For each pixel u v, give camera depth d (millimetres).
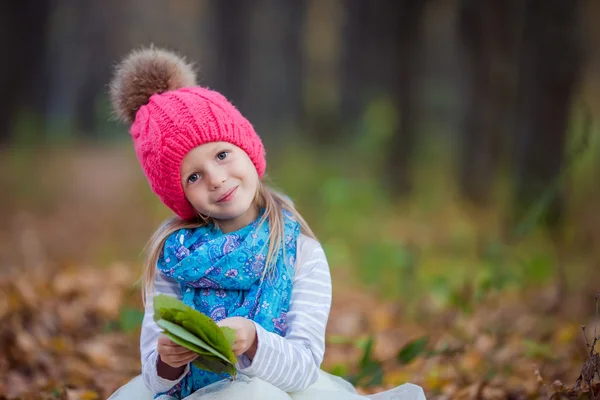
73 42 32500
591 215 10758
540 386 4078
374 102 18234
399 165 15211
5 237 10859
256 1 22172
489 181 13930
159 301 2611
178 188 3027
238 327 2736
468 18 14039
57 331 5633
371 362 4543
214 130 2990
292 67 24359
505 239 9195
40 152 20094
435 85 24578
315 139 23531
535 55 9969
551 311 6316
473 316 5938
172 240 3064
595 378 4117
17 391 4480
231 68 20031
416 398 3121
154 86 3234
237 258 2947
